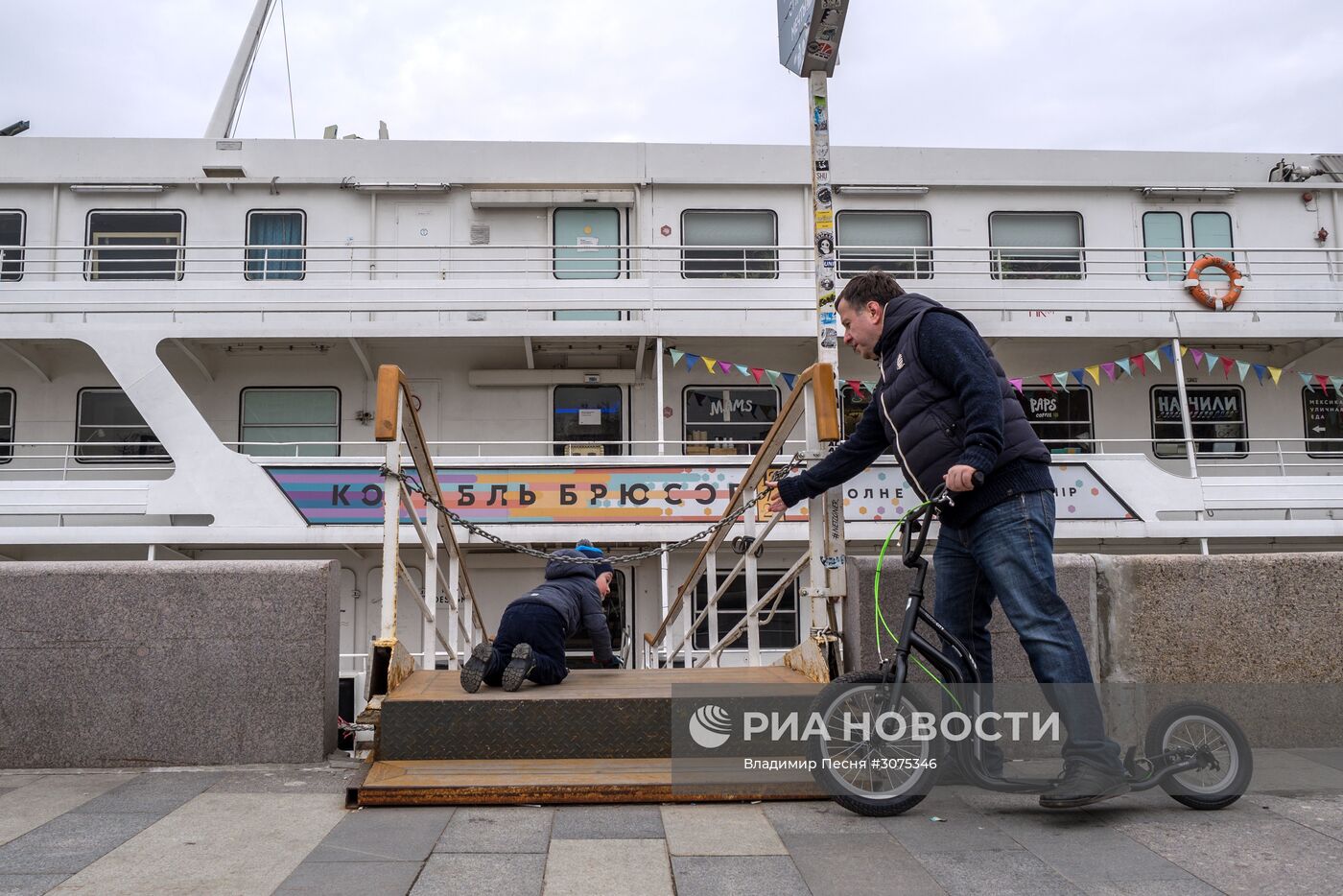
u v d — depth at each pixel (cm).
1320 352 1338
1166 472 1182
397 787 340
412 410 437
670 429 1281
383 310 1195
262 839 304
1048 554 324
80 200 1253
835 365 805
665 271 1282
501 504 1147
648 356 1286
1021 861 284
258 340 1196
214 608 409
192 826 319
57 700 404
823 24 771
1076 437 1303
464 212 1288
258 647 409
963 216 1324
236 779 382
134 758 402
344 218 1273
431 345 1252
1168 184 1329
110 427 1225
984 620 365
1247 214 1350
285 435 1245
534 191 1284
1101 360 1312
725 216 1305
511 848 296
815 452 431
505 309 1206
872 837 307
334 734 429
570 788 342
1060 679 317
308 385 1252
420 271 1267
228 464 1119
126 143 1264
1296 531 1170
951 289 1259
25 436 1219
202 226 1259
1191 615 429
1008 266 1315
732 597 1235
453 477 1149
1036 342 1300
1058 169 1345
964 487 307
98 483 1109
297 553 1163
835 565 421
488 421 1270
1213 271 1304
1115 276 1318
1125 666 429
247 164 1269
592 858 287
